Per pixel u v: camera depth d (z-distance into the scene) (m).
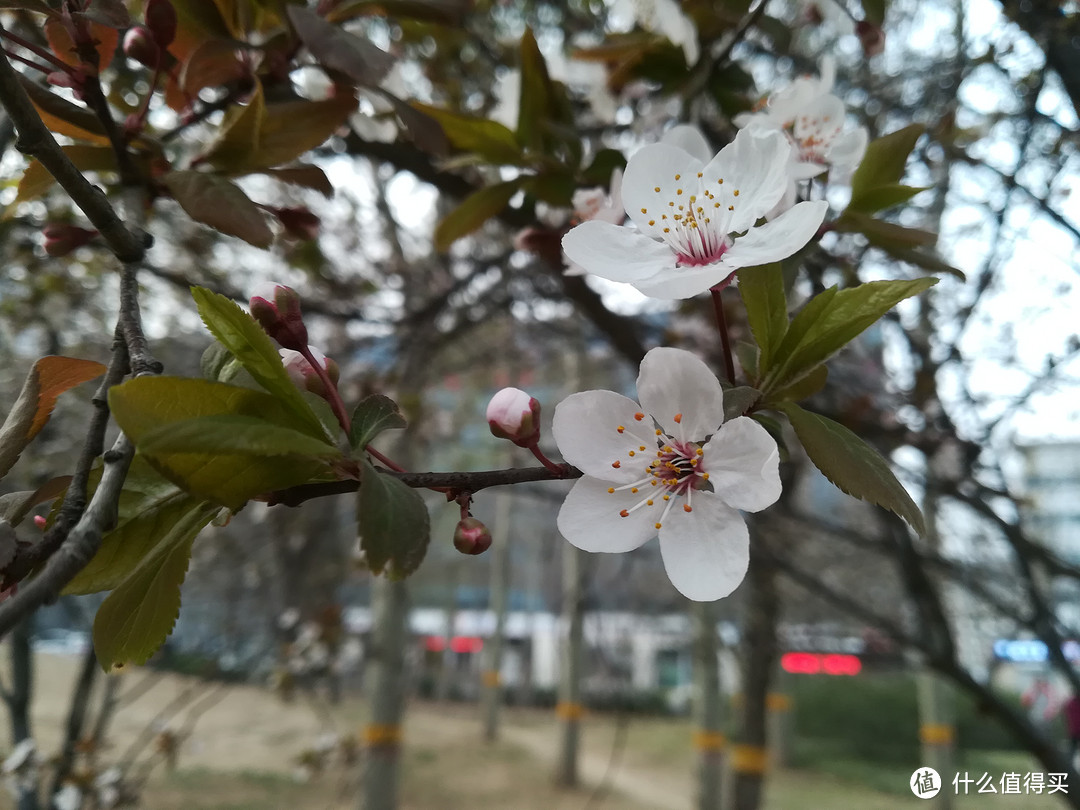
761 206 0.08
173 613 0.07
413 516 0.06
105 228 0.08
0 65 0.07
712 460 0.08
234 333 0.07
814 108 0.11
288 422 0.07
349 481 0.07
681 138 0.10
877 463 0.07
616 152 0.14
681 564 0.08
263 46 0.12
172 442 0.05
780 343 0.07
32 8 0.09
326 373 0.08
